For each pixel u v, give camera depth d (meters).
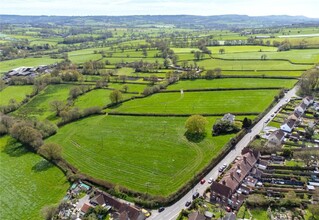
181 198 103.56
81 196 107.56
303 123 155.25
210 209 97.25
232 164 120.44
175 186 109.50
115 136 152.12
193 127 146.50
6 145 151.38
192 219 89.00
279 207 96.19
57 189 113.62
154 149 136.88
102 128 162.25
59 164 128.25
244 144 136.88
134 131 156.38
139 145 141.38
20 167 130.25
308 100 177.62
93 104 197.00
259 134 144.75
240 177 109.00
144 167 123.00
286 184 108.31
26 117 179.75
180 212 95.50
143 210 98.06
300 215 91.88
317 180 109.00
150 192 107.06
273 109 174.12
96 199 101.62
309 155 119.25
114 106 191.50
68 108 186.62
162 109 181.38
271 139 135.38
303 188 105.25
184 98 197.62
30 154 140.75
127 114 177.38
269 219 91.44
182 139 144.38
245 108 174.62
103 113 181.88
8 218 100.25
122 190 108.12
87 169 124.00
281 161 122.12
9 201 108.62
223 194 100.25
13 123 164.88
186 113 173.00
